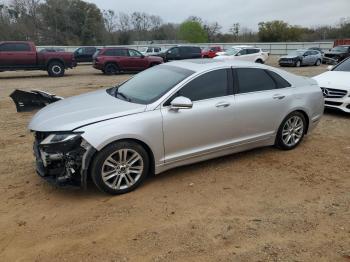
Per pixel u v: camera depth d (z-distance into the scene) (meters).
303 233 3.67
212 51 31.78
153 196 4.42
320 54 30.83
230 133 5.19
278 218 3.94
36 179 4.89
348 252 3.38
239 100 5.18
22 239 3.56
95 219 3.91
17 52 19.52
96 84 16.61
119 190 4.41
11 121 8.24
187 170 5.18
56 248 3.42
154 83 5.07
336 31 73.44
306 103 5.99
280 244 3.48
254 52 27.89
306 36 73.81
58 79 19.25
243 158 5.66
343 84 8.48
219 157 5.68
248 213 4.05
